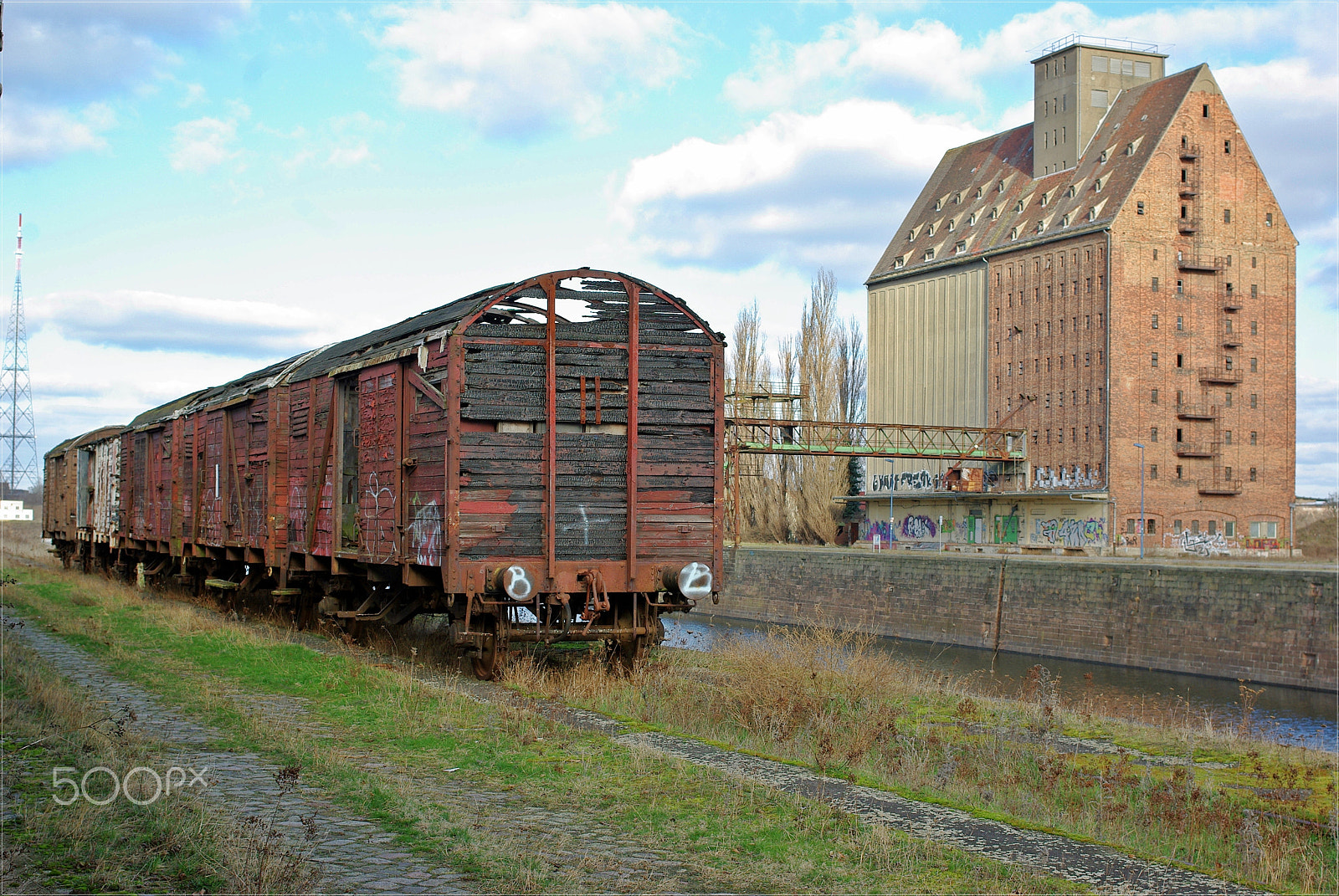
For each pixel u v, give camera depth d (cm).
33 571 3791
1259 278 6388
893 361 7938
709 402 1511
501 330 1428
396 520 1547
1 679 1268
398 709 1157
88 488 4034
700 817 766
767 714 1202
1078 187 6581
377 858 661
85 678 1369
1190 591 3606
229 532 2412
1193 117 6309
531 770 902
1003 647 4288
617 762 931
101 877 607
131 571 3525
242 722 1079
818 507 7256
